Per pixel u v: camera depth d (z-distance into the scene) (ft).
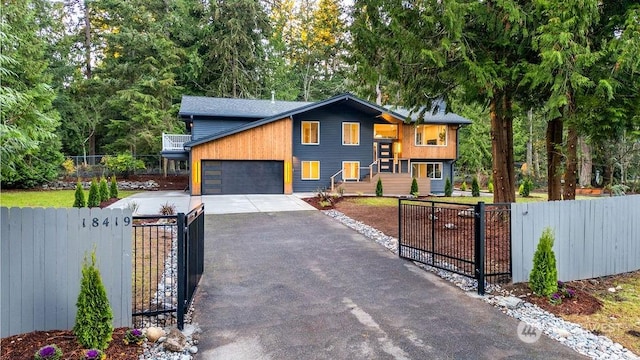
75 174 74.90
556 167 32.83
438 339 12.84
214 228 32.76
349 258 23.52
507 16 23.04
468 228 30.22
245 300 16.44
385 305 15.93
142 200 51.88
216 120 67.62
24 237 12.26
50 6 80.28
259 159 61.82
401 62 27.27
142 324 13.82
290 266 21.75
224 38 93.56
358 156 69.82
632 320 14.71
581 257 19.84
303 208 44.88
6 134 13.38
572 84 20.95
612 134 23.62
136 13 83.20
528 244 18.54
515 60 26.04
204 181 60.18
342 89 108.58
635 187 34.68
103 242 12.95
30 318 12.36
